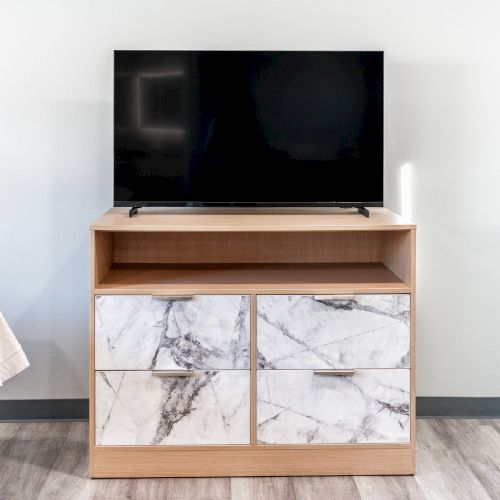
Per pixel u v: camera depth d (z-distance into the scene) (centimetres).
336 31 283
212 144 263
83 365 295
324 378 244
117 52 258
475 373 299
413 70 285
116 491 236
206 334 242
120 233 280
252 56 260
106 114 282
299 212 278
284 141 264
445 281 295
